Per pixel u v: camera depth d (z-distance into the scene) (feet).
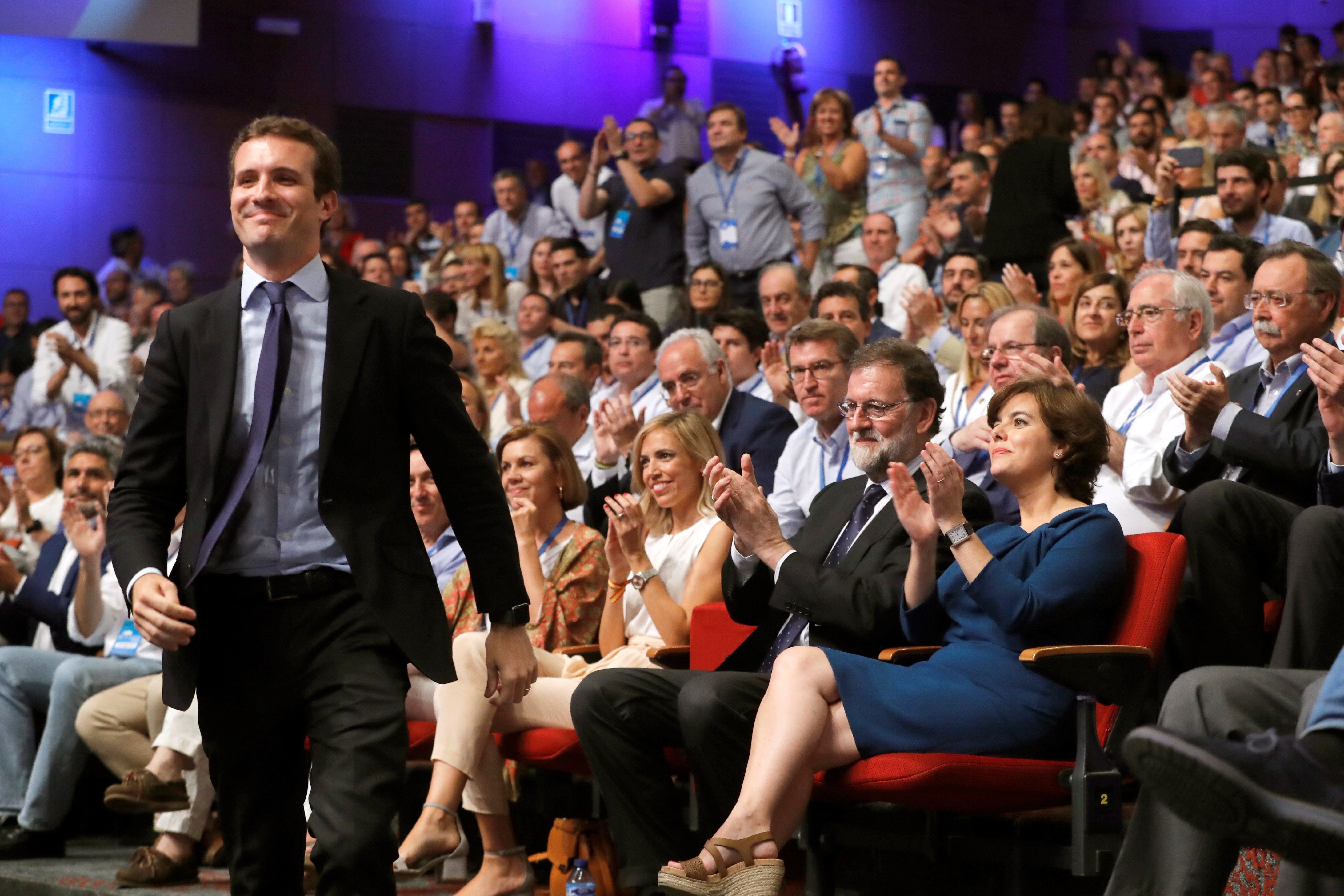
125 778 19.88
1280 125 46.98
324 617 11.37
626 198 42.37
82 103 57.41
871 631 15.48
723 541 19.01
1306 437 16.38
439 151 61.87
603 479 24.93
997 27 70.64
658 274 40.11
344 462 11.36
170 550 20.49
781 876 13.16
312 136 11.73
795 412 26.53
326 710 11.17
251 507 11.37
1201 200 33.37
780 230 39.11
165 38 55.01
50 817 23.07
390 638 11.46
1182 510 15.89
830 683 14.03
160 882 19.95
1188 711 11.43
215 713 11.46
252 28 59.31
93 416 31.42
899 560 15.94
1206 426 17.08
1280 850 8.86
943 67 69.15
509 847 17.66
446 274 42.22
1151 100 50.08
